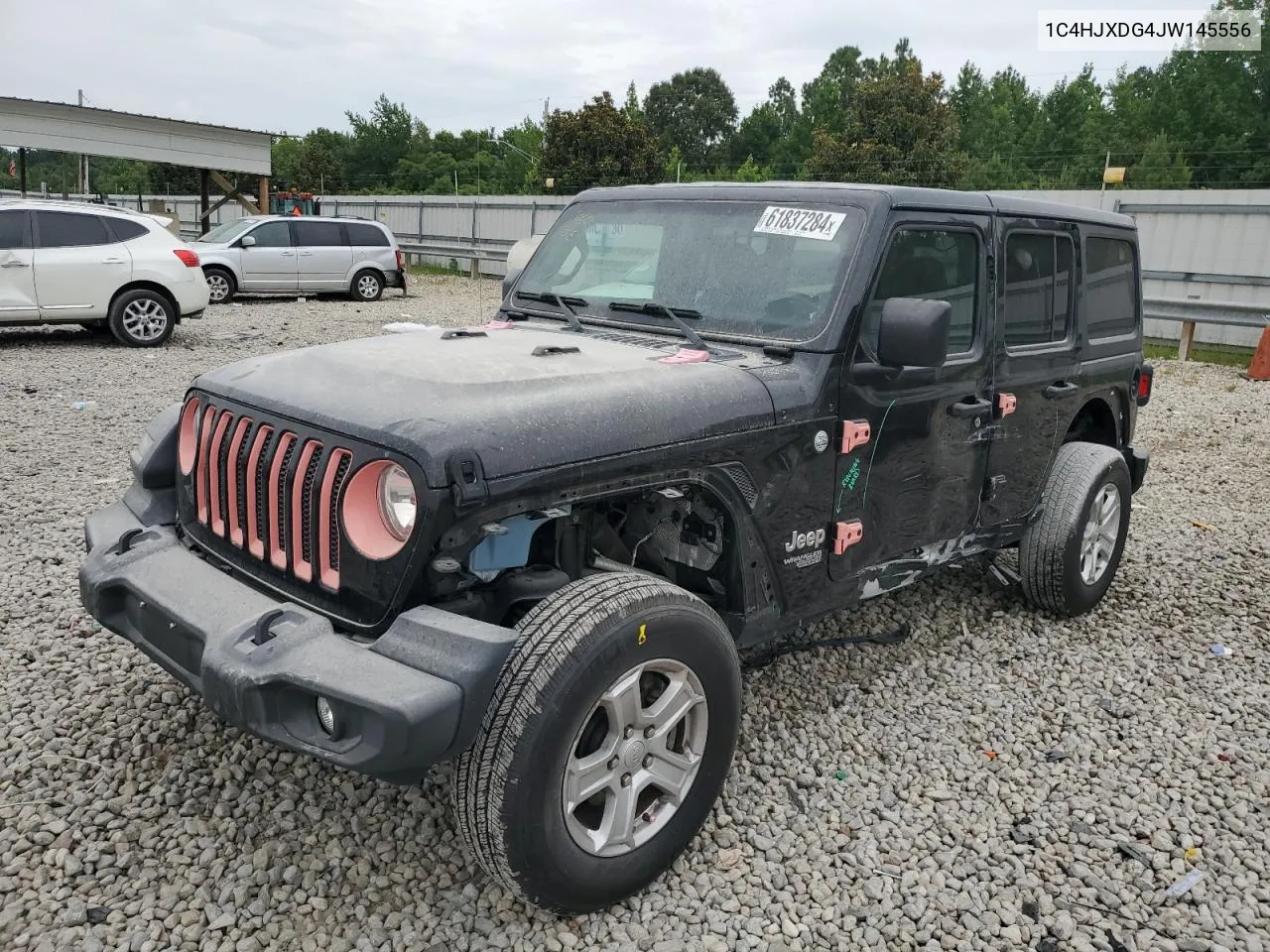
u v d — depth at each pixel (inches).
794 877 116.5
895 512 147.5
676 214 154.6
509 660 95.3
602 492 106.7
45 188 1711.4
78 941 100.0
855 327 132.3
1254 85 1994.3
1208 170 1962.4
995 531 175.5
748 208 147.6
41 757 130.7
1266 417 407.2
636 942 104.9
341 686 89.8
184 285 483.8
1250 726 157.9
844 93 2874.0
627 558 130.5
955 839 125.8
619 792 105.0
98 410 335.6
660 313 146.3
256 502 111.3
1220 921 112.6
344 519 99.8
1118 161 2046.0
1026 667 174.9
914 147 1499.8
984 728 153.9
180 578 111.7
